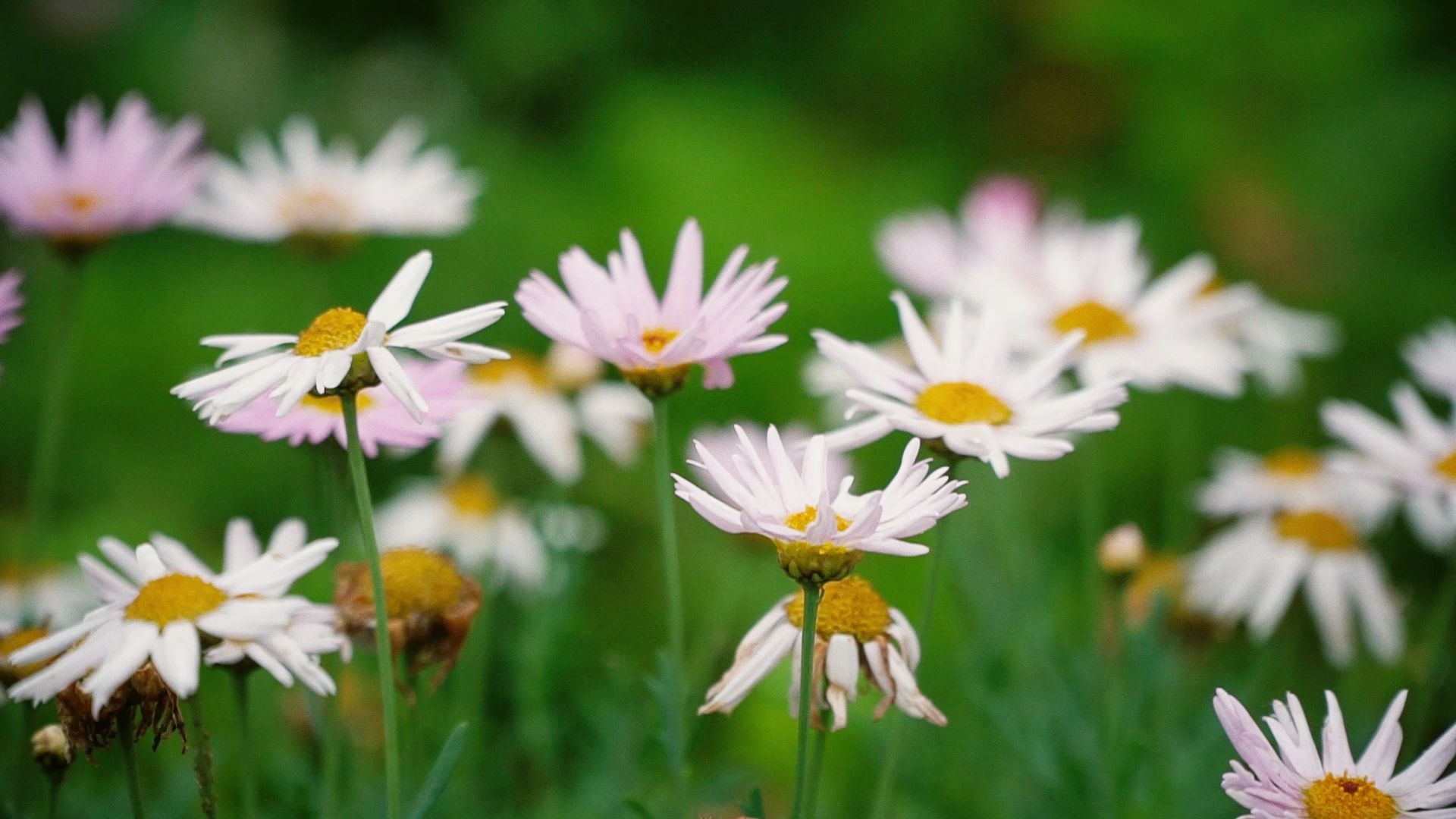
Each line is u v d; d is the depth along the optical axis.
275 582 1.03
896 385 1.07
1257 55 2.74
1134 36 2.78
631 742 1.18
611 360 1.05
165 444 2.09
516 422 1.21
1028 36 3.00
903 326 1.08
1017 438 1.06
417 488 1.34
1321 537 1.23
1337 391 2.15
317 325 1.03
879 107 3.08
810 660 1.02
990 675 1.20
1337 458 1.16
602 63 3.10
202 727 1.04
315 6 3.28
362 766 1.18
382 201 1.29
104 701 1.00
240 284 2.36
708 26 3.15
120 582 1.03
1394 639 1.23
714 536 1.77
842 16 3.15
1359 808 1.00
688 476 1.28
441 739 1.17
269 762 1.19
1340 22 2.71
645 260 2.37
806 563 1.01
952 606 1.51
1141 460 1.97
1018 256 1.30
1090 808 1.16
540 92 3.11
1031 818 1.18
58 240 1.18
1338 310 2.34
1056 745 1.17
